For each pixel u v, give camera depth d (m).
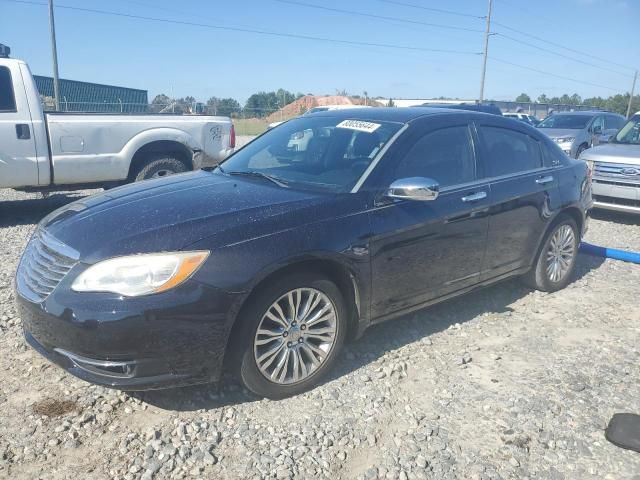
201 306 3.03
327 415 3.33
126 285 2.95
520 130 5.06
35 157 7.54
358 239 3.59
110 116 8.03
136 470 2.82
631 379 3.84
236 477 2.80
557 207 5.16
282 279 3.31
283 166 4.28
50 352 3.19
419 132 4.21
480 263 4.55
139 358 2.98
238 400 3.45
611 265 6.49
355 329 3.79
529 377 3.84
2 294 4.95
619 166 8.73
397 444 3.10
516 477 2.87
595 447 3.12
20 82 7.39
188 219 3.25
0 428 3.11
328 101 42.44
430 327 4.58
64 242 3.22
